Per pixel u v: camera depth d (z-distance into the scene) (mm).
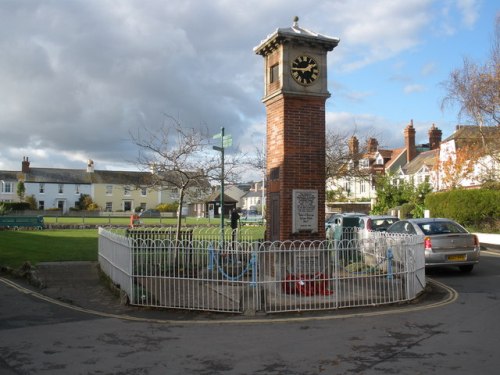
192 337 7223
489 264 16016
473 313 8719
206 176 15312
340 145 32875
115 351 6539
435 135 55312
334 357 6188
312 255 10406
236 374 5605
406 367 5754
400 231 15148
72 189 80000
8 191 77562
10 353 6465
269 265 9422
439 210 29266
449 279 12914
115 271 11219
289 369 5750
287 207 10578
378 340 6961
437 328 7629
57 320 8398
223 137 15117
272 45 11008
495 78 25781
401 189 38969
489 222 26500
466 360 5988
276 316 8516
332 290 9805
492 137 27234
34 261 15117
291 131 10688
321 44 10891
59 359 6203
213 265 10375
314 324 7938
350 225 19469
